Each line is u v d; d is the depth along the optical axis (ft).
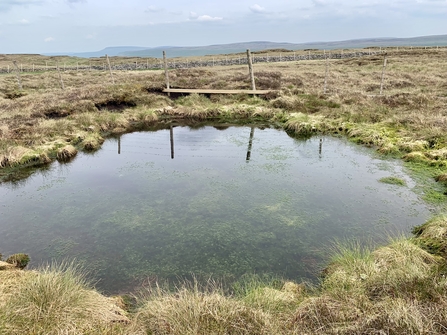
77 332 10.39
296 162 31.83
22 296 11.34
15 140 36.37
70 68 137.80
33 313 10.66
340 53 170.71
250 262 17.07
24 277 13.61
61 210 23.49
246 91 60.39
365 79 71.56
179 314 10.96
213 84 69.51
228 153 35.42
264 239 19.13
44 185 28.22
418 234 18.42
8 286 12.83
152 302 12.40
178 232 20.15
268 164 31.53
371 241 18.24
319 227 20.18
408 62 97.81
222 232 19.99
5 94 64.95
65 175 30.42
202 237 19.52
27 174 30.91
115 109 55.57
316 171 29.32
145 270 16.62
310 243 18.53
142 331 10.79
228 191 25.77
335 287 13.11
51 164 33.40
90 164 33.30
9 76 93.50
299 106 50.80
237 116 51.80
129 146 39.04
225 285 15.37
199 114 52.08
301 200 23.88
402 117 39.91
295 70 93.97
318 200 23.77
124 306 13.57
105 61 184.65
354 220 20.79
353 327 9.77
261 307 12.03
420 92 53.57
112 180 28.91
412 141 33.01
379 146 34.17
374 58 117.39
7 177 30.19
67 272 13.53
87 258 17.72
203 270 16.53
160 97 59.98
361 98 51.47
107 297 13.85
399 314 9.83
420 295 11.03
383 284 12.01
